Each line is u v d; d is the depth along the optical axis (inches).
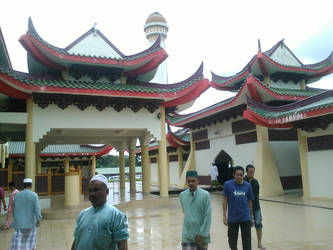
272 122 587.8
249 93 673.0
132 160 854.5
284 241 299.9
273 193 677.9
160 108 650.8
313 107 511.5
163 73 1392.7
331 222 384.8
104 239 118.0
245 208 226.7
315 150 607.5
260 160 703.7
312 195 608.4
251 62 747.4
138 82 647.8
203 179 983.0
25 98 545.0
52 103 558.6
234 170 234.5
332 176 566.9
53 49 540.4
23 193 248.8
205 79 639.8
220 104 778.8
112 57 629.3
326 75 828.0
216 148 914.7
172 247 291.7
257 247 280.4
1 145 586.2
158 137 638.5
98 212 123.2
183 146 1181.1
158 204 620.7
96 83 593.0
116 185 1192.8
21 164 1073.5
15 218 243.6
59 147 1248.2
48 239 342.3
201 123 978.1
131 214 501.4
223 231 361.7
